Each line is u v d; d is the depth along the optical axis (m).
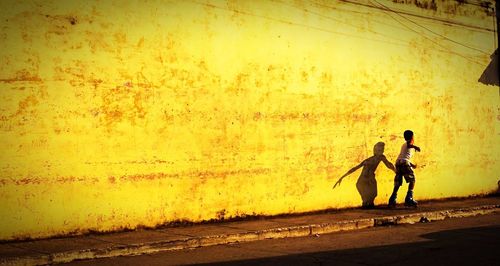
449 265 6.39
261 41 9.97
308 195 10.48
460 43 12.95
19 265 6.53
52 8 7.98
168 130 8.93
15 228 7.64
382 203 11.56
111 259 7.02
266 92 10.00
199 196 9.22
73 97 8.12
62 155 8.02
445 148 12.55
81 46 8.20
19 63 7.73
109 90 8.41
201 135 9.26
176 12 9.05
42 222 7.84
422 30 12.27
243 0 9.78
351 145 11.09
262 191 9.91
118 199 8.45
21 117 7.72
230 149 9.56
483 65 13.34
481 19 13.38
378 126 11.50
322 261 6.71
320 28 10.72
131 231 8.52
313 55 10.62
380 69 11.56
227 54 9.57
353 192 11.11
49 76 7.94
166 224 8.88
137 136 8.64
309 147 10.51
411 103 12.04
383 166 11.57
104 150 8.35
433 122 12.38
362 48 11.30
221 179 9.46
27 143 7.76
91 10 8.28
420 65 12.21
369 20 11.42
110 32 8.44
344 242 8.14
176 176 8.99
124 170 8.52
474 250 7.32
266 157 9.98
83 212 8.16
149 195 8.73
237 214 9.62
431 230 9.23
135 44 8.65
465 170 12.88
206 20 9.35
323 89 10.73
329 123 10.79
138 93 8.66
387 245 7.79
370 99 11.39
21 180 7.70
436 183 12.38
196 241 7.88
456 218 10.83
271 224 9.20
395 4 11.84
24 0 7.77
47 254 6.77
